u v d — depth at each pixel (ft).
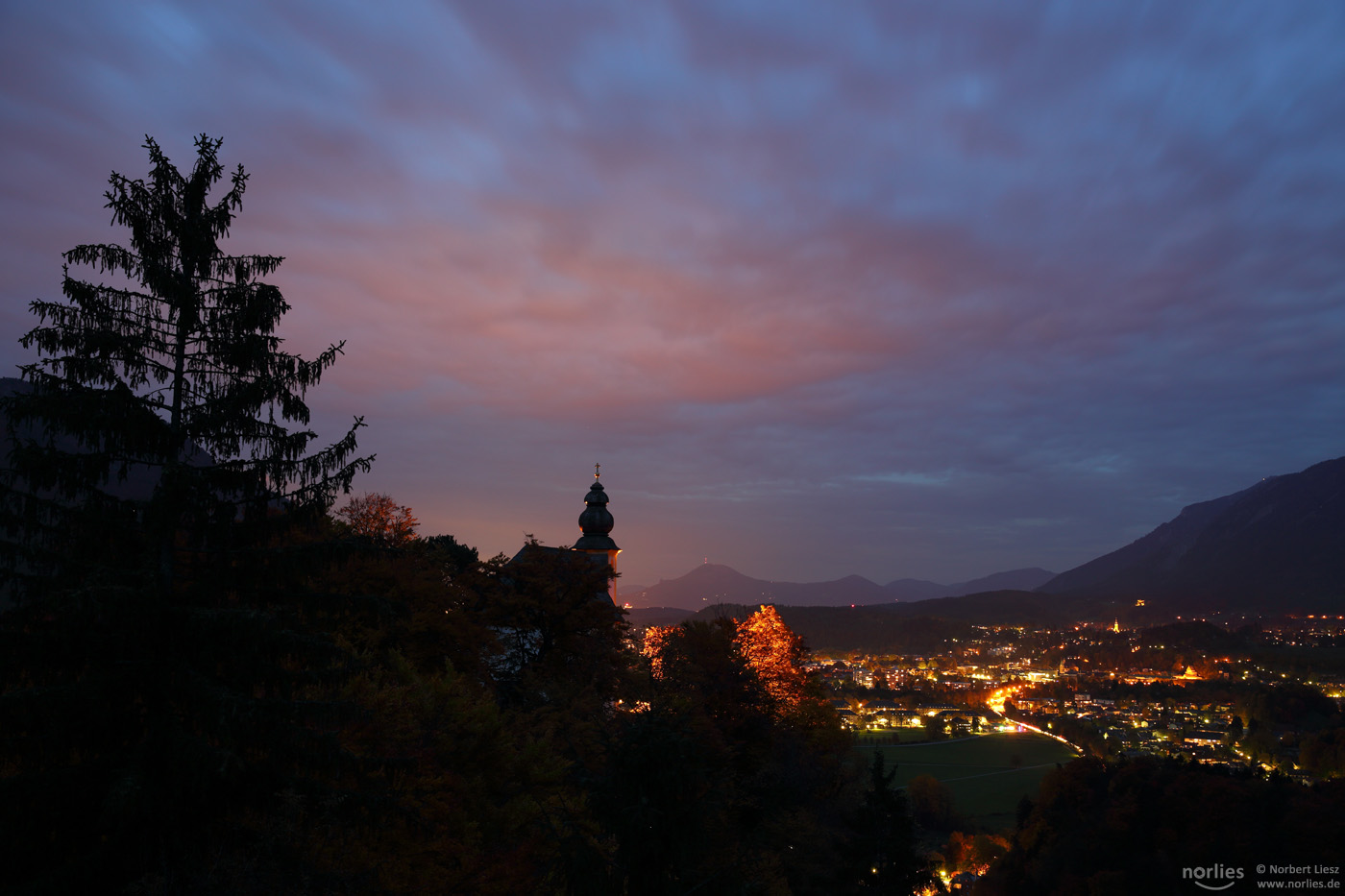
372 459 51.90
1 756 42.98
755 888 47.57
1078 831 312.91
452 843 57.36
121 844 42.52
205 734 46.26
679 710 120.16
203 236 50.34
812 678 209.56
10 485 43.57
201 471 48.42
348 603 52.31
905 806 123.44
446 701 71.20
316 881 44.78
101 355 46.52
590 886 42.11
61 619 40.68
